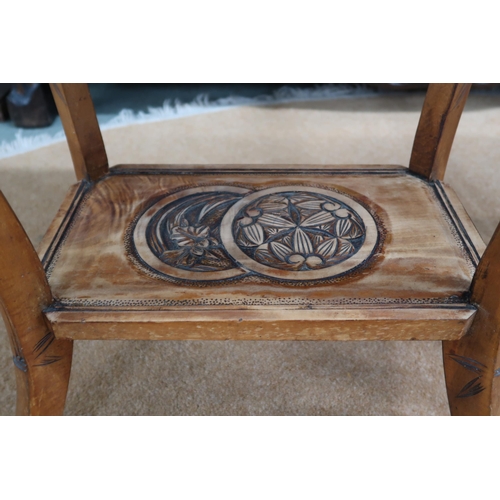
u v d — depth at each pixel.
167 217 0.70
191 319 0.55
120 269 0.61
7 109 1.55
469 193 1.24
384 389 0.82
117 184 0.78
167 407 0.79
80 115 0.74
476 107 1.65
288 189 0.76
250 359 0.87
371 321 0.55
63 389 0.62
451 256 0.64
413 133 1.51
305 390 0.82
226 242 0.66
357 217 0.70
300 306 0.56
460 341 0.60
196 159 1.38
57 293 0.58
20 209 1.19
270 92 1.78
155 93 1.78
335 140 1.47
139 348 0.89
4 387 0.80
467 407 0.62
